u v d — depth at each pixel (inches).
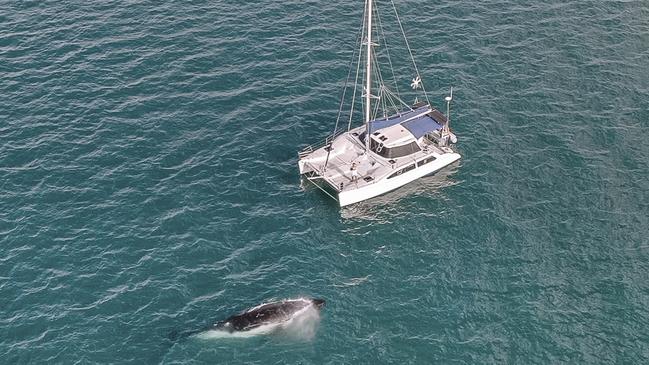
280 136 3166.8
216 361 2309.3
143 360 2314.2
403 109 3297.2
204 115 3245.6
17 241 2669.8
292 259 2647.6
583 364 2314.2
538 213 2812.5
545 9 3870.6
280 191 2920.8
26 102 3270.2
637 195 2874.0
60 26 3690.9
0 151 3029.0
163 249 2664.9
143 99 3309.5
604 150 3068.4
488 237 2728.8
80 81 3390.7
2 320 2410.2
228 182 2942.9
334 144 3041.3
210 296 2509.8
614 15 3818.9
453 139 3065.9
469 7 3882.9
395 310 2469.2
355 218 2815.0
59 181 2913.4
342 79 3467.0
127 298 2492.6
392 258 2657.5
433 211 2837.1
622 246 2679.6
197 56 3545.8
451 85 3417.8
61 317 2428.6
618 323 2423.7
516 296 2512.3
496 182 2947.8
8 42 3580.2
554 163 3016.7
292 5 3890.3
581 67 3499.0
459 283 2559.1
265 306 2442.2
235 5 3875.5
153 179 2940.5
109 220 2763.3
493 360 2322.8
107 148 3068.4
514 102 3316.9
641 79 3425.2
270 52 3592.5
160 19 3762.3
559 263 2623.0
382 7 3878.0
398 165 2930.6
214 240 2706.7
